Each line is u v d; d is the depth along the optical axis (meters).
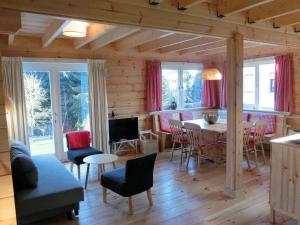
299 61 5.48
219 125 5.21
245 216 3.13
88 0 2.41
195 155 5.65
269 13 3.26
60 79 5.48
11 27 2.17
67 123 5.66
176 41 4.88
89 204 3.54
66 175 3.43
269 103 6.23
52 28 3.96
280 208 2.87
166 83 6.84
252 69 6.53
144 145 6.05
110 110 5.96
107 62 5.83
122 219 3.13
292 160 2.70
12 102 4.55
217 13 3.22
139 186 3.24
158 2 2.73
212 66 7.35
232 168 3.61
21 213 2.73
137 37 4.97
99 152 4.55
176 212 3.27
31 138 5.32
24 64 5.04
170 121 5.46
